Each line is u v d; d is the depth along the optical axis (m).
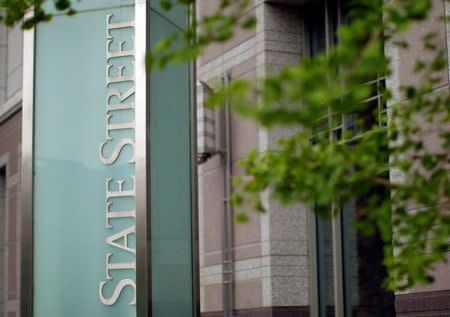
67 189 7.60
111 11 7.73
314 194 3.87
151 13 7.69
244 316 11.36
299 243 10.91
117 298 7.31
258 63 11.34
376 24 3.27
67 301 7.45
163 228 7.46
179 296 7.59
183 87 8.04
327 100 2.89
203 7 12.59
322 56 3.04
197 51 3.29
